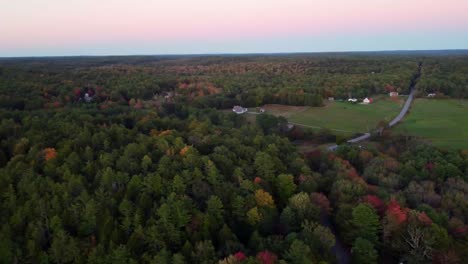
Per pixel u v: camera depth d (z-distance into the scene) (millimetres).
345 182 58469
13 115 89750
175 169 56531
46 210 47531
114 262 40312
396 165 68375
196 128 82000
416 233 45250
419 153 75750
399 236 47375
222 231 44375
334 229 53344
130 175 55719
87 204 46906
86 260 42125
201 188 52656
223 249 42469
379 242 48125
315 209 51375
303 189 58781
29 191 50000
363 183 59156
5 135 72500
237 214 50500
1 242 42031
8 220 46562
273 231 49625
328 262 41312
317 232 45219
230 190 53344
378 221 48938
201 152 67625
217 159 60562
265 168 60281
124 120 93812
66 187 50281
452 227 48312
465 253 44125
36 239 43750
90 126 76938
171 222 45531
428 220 47531
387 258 48500
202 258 40438
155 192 51500
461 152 77438
